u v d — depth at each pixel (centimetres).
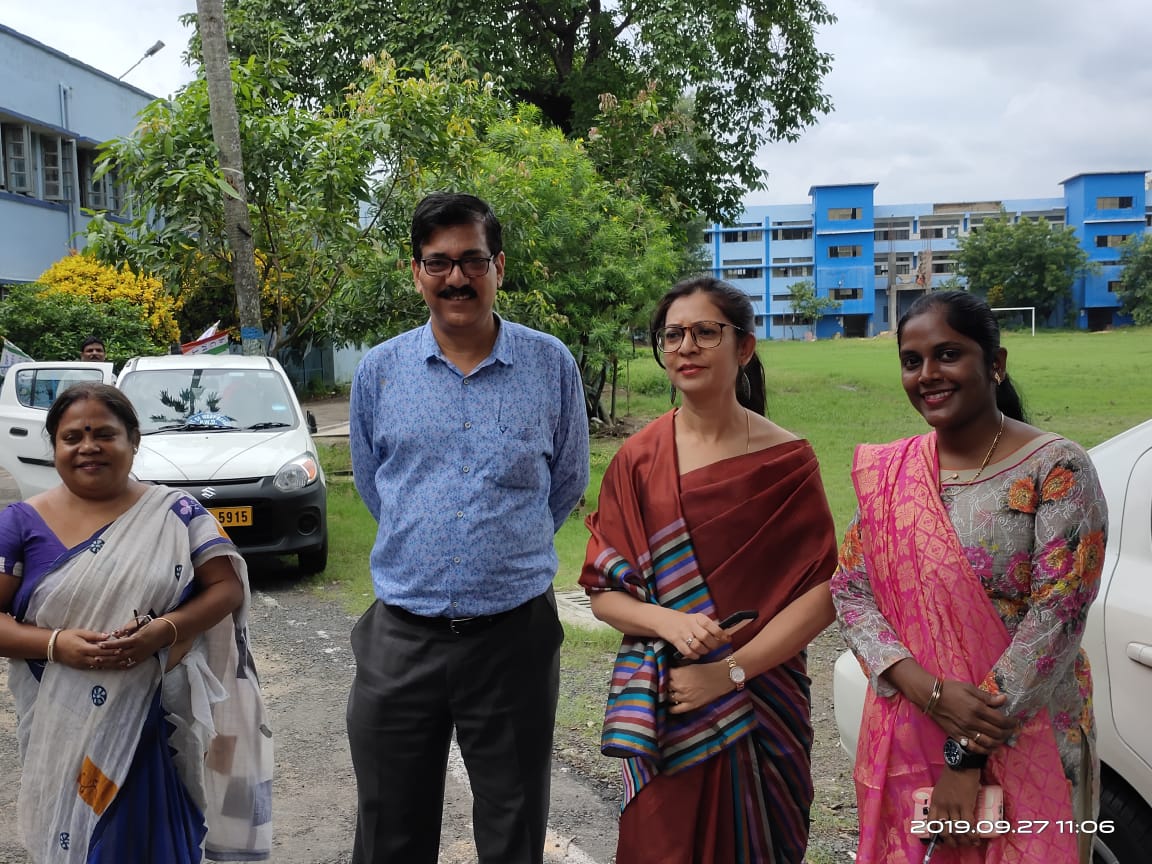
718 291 239
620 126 1471
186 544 257
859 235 7656
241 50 1617
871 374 2580
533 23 1750
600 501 250
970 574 200
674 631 224
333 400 2377
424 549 251
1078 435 1312
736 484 233
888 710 213
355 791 378
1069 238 6775
